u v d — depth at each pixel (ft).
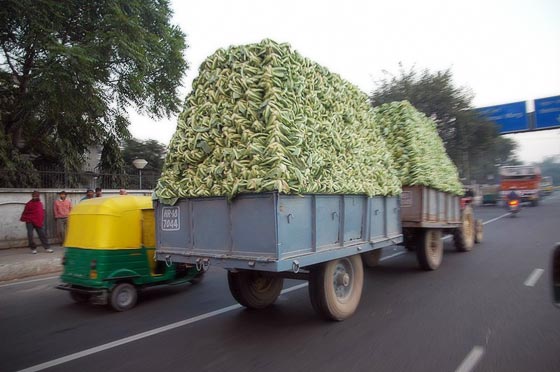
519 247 36.37
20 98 46.57
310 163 15.08
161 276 21.43
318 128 16.35
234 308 19.80
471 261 30.50
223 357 13.74
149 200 21.79
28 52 44.14
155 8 51.93
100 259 19.20
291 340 15.15
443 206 29.76
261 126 14.79
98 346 15.05
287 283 24.77
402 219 26.11
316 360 13.29
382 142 22.24
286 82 15.24
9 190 41.34
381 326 16.51
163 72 54.95
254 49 15.58
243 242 14.64
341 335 15.56
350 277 18.30
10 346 15.24
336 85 18.38
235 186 14.33
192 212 16.48
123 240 19.97
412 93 80.79
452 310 18.47
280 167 13.75
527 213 76.84
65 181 47.88
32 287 26.27
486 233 47.24
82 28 46.50
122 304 19.69
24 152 53.62
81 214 20.47
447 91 80.69
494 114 103.76
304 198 14.96
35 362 13.70
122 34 44.62
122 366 13.21
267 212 13.87
